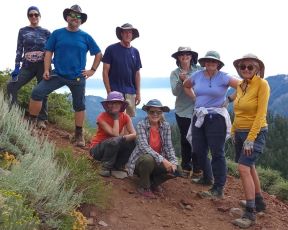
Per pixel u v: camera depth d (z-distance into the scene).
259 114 3.85
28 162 3.45
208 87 4.36
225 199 4.50
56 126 5.93
